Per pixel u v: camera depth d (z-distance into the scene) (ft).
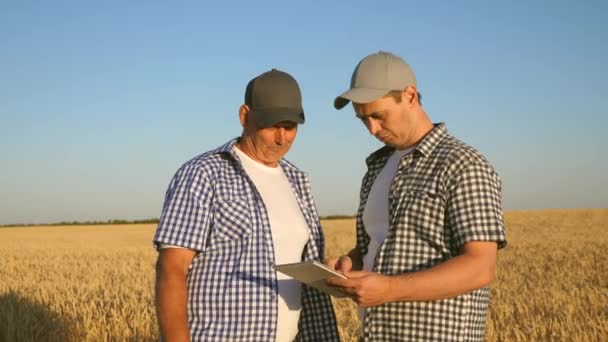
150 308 34.76
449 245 12.35
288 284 13.34
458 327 12.23
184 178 12.91
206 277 12.73
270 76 13.25
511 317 31.22
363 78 12.74
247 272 12.73
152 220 269.03
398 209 12.75
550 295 40.19
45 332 29.84
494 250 12.05
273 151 13.48
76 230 202.39
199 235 12.59
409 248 12.55
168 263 12.56
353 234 147.13
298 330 14.05
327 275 11.48
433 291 11.57
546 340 26.61
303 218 14.03
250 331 12.63
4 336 28.68
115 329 29.99
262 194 13.42
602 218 180.96
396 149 13.65
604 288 45.03
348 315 32.86
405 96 12.82
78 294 42.19
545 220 178.29
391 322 12.55
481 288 12.60
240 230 12.83
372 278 11.51
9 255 94.27
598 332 26.99
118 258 86.79
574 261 68.33
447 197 12.27
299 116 13.25
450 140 12.73
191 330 12.69
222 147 13.48
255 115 13.10
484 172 12.13
